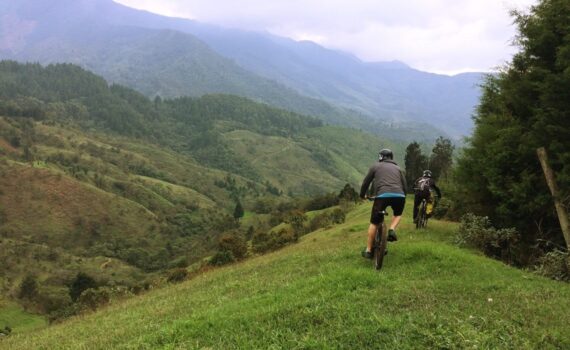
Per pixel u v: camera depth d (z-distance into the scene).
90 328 10.03
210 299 9.67
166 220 168.62
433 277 8.26
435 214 19.94
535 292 7.36
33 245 125.44
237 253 33.84
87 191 163.12
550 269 9.45
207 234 135.12
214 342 5.83
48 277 105.88
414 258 9.66
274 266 13.39
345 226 33.50
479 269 8.89
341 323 5.90
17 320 77.06
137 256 131.00
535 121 12.99
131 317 9.96
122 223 155.62
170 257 129.12
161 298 13.24
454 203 17.70
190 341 5.95
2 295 87.38
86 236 146.00
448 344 5.10
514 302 6.68
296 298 7.31
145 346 6.16
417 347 5.13
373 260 9.70
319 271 9.82
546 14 12.61
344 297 7.01
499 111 15.16
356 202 59.06
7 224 140.75
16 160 176.62
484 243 11.82
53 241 139.38
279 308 6.72
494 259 10.97
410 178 57.09
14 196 151.12
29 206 149.50
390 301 6.72
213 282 13.69
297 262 12.65
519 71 14.10
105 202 161.62
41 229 142.62
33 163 171.75
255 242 40.38
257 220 132.12
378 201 8.62
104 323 10.23
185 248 136.62
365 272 8.27
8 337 13.57
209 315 7.09
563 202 10.96
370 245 9.08
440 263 9.16
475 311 6.17
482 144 14.75
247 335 5.88
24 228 141.25
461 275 8.45
